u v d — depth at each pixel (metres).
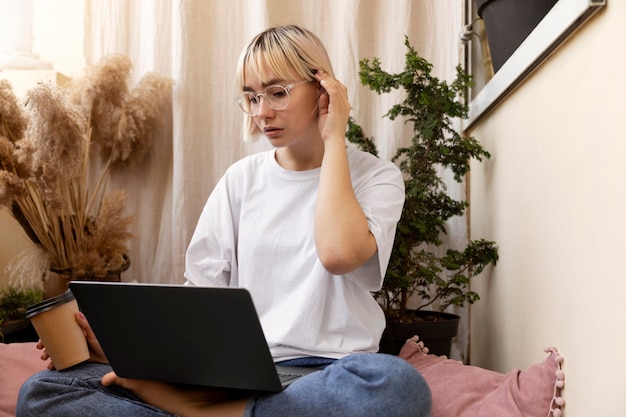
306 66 1.53
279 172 1.63
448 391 1.58
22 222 2.44
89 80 2.50
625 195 1.07
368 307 1.55
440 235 2.46
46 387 1.30
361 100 2.52
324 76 1.53
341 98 1.52
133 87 2.75
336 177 1.44
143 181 2.73
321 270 1.47
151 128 2.67
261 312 1.55
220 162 2.65
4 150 2.30
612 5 1.13
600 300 1.19
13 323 2.25
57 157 2.24
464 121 2.46
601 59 1.18
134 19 2.76
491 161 2.11
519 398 1.43
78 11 2.94
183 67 2.61
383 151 2.50
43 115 2.21
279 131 1.52
